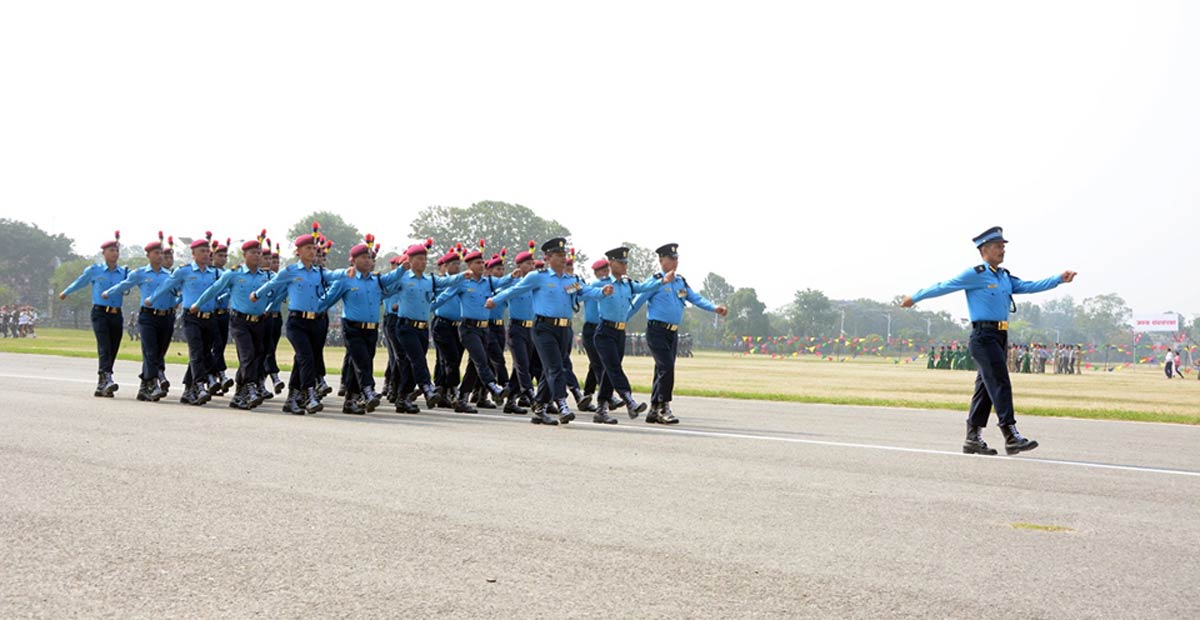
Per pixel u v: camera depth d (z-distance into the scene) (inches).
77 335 2864.2
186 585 177.6
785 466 339.6
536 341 498.6
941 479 316.8
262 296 524.1
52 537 210.8
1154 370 3090.6
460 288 558.3
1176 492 301.1
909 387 1011.9
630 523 236.1
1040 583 187.8
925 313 7047.2
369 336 528.4
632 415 515.2
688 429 474.6
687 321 5211.6
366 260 525.3
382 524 229.3
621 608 167.8
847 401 713.6
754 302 4840.1
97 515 233.3
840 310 6801.2
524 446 381.1
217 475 292.5
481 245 568.7
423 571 188.9
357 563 194.1
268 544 208.1
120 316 587.5
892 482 307.7
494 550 206.4
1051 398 894.4
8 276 5152.6
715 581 185.6
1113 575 194.9
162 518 231.5
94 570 186.4
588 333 570.9
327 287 531.5
